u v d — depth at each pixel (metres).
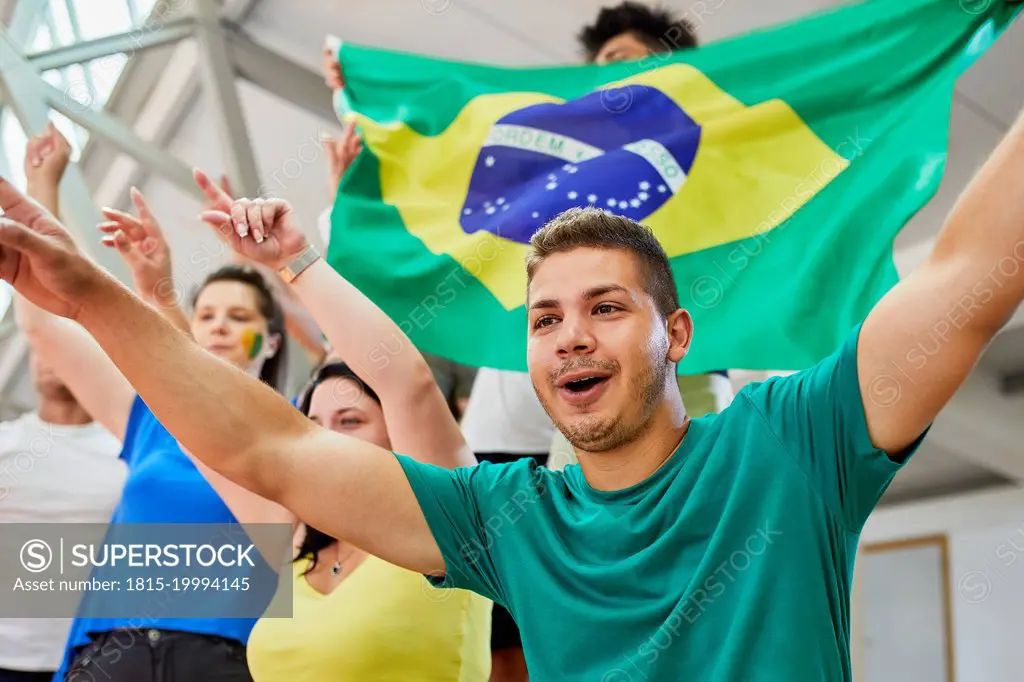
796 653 1.42
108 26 5.33
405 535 1.68
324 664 2.28
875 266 2.56
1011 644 8.55
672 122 2.97
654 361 1.61
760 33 2.98
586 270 1.64
